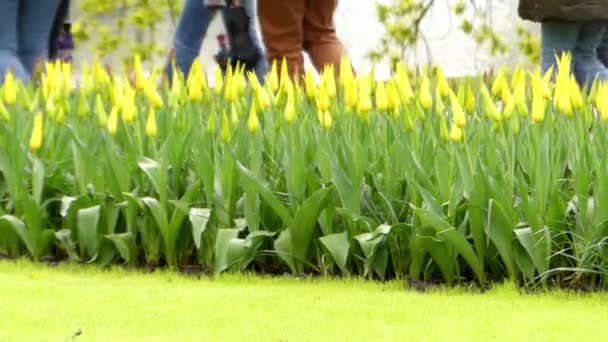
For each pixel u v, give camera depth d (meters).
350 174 10.15
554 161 9.95
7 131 11.12
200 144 10.55
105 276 10.25
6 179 11.16
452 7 22.25
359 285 9.76
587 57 15.62
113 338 7.72
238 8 15.68
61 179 11.33
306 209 10.07
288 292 9.33
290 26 15.39
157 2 21.61
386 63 23.55
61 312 8.49
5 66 14.67
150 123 10.73
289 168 10.35
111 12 21.88
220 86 11.72
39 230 10.95
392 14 21.41
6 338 7.75
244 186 10.42
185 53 16.45
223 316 8.34
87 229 10.78
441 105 10.55
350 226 10.19
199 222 10.33
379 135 10.86
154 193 11.02
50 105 11.48
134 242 10.74
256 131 10.54
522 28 21.42
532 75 9.77
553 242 9.67
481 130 10.31
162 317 8.31
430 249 9.82
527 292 9.48
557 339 7.75
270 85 11.51
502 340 7.71
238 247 10.22
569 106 9.87
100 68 12.30
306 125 10.88
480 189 9.65
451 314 8.48
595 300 9.08
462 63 24.00
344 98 10.80
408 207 10.28
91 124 11.45
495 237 9.59
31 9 15.21
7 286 9.45
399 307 8.69
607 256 9.45
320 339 7.69
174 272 10.49
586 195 9.57
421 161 10.44
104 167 10.82
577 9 14.88
